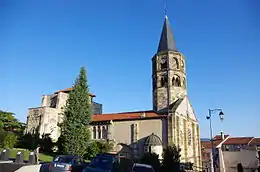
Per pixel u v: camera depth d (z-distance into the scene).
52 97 60.69
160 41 51.31
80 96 41.31
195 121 51.50
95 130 49.38
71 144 38.19
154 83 48.53
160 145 40.94
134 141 44.25
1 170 23.70
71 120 39.62
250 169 40.38
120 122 47.38
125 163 17.05
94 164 16.08
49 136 49.97
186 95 48.09
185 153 43.75
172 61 47.62
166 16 53.06
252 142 61.41
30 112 54.66
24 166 24.80
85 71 43.75
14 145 41.88
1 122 46.84
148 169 18.20
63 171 19.30
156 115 44.47
